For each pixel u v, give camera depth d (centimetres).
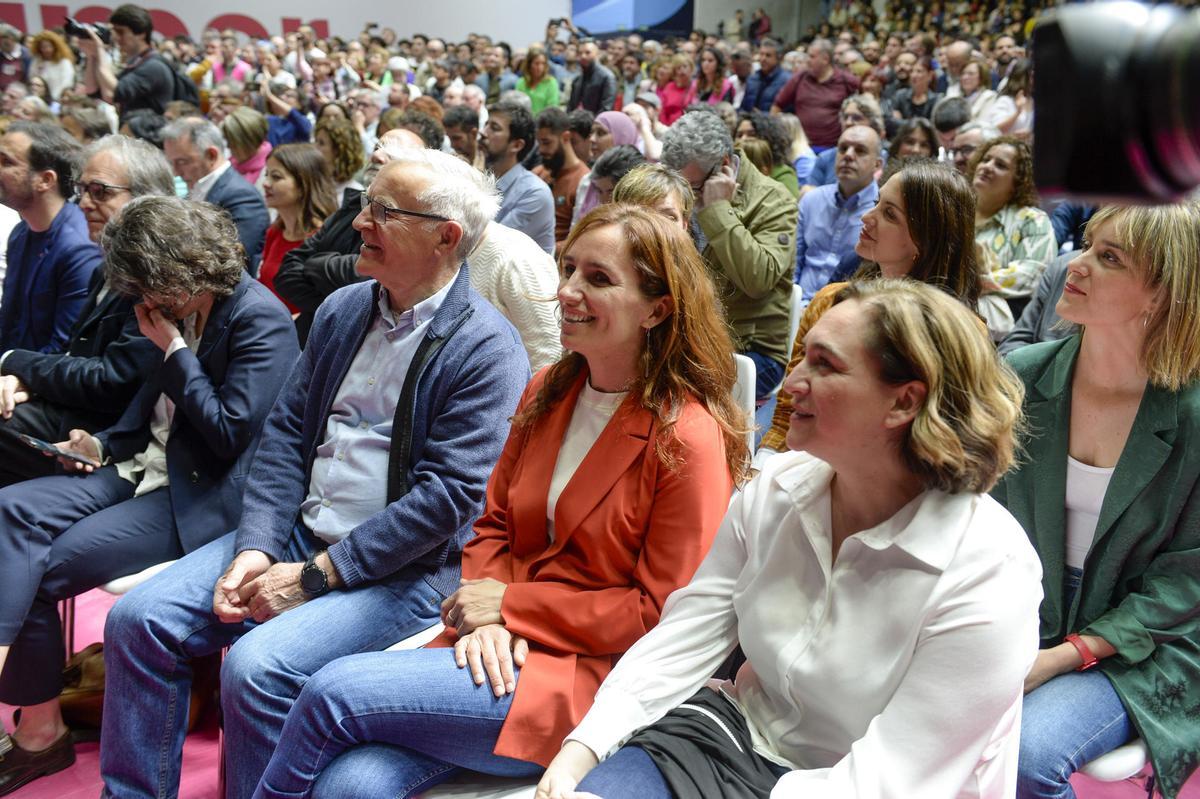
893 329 125
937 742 123
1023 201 368
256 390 239
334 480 216
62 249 320
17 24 1586
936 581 127
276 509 221
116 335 272
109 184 297
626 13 2036
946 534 127
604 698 148
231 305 241
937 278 231
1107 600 179
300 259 346
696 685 152
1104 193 60
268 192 390
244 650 191
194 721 265
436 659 171
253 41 1496
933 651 125
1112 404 177
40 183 319
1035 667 171
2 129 406
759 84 1070
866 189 425
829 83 903
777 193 348
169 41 1366
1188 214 162
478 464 204
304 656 192
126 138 309
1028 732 163
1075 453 183
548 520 185
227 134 568
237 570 211
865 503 136
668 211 274
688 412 172
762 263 327
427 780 169
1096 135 58
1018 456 187
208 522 243
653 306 173
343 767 164
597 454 177
